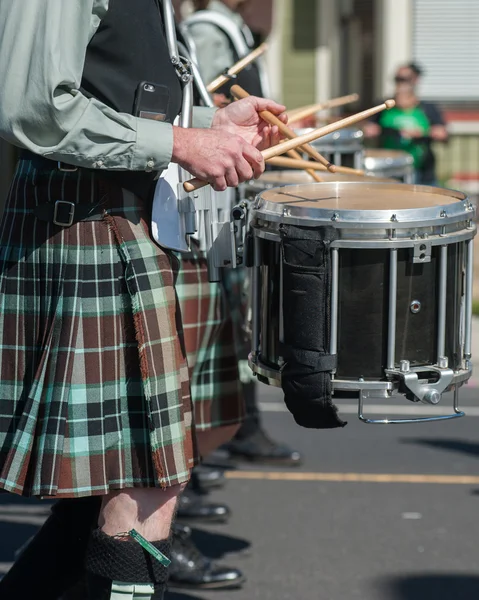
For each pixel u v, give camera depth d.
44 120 3.46
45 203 3.77
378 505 7.21
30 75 3.44
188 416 3.88
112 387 3.73
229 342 5.12
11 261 3.84
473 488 7.59
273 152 3.86
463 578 6.00
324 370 3.71
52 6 3.45
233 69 4.93
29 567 4.22
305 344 3.73
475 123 19.28
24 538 6.36
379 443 8.70
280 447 8.09
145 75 3.78
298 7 19.97
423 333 3.79
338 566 6.14
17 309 3.81
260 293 4.10
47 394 3.70
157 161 3.63
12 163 6.37
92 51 3.71
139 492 3.78
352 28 20.34
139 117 3.71
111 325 3.73
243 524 6.81
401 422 3.75
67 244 3.73
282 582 5.90
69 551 4.22
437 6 19.09
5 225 3.91
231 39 6.63
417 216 3.72
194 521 6.81
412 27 19.14
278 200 4.11
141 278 3.73
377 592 5.80
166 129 3.64
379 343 3.74
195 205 4.08
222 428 5.27
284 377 3.80
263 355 4.04
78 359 3.70
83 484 3.70
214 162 3.67
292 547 6.43
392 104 4.03
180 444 3.76
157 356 3.72
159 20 3.90
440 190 4.40
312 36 19.98
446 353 3.85
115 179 3.76
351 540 6.55
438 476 7.86
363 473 7.91
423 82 19.27
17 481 3.73
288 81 20.16
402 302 3.74
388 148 14.66
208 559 5.83
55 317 3.72
